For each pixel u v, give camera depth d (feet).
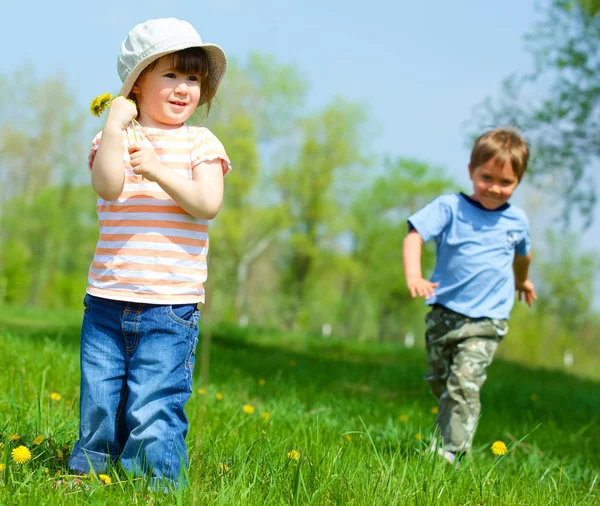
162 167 8.63
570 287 156.66
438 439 11.87
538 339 160.35
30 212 143.64
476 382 13.09
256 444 10.75
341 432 13.29
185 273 8.88
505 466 12.78
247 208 125.18
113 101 8.80
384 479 9.16
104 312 8.88
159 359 8.69
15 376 15.52
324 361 37.52
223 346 44.96
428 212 14.03
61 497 7.68
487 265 13.65
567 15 55.11
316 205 130.72
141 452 8.61
